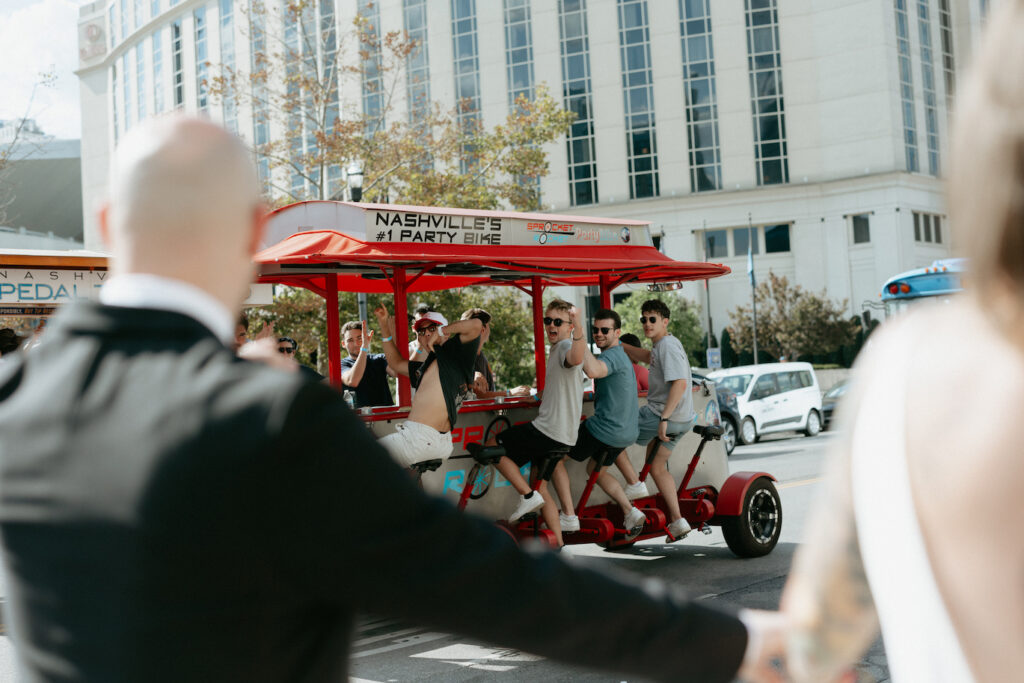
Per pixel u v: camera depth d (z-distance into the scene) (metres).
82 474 1.14
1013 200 0.83
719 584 7.28
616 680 5.16
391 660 5.74
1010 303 0.86
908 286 14.23
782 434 25.36
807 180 52.06
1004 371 0.87
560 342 6.62
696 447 8.59
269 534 1.10
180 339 1.21
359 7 48.38
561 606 1.18
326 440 1.12
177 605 1.08
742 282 53.06
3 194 21.02
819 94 51.91
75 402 1.18
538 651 1.19
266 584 1.11
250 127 51.88
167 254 1.23
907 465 0.93
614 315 7.10
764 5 52.25
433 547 1.15
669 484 7.88
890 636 0.97
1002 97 0.84
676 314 47.38
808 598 1.18
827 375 43.22
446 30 55.19
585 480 7.62
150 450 1.12
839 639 1.18
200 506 1.09
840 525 1.10
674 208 52.94
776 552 8.54
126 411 1.15
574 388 6.63
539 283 8.34
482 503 6.82
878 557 0.96
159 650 1.08
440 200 20.19
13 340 8.91
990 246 0.85
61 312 1.30
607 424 7.08
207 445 1.10
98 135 72.19
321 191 21.25
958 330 0.94
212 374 1.16
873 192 50.78
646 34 53.00
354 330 8.96
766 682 1.29
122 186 1.26
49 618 1.14
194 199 1.23
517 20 54.22
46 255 8.68
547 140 22.55
